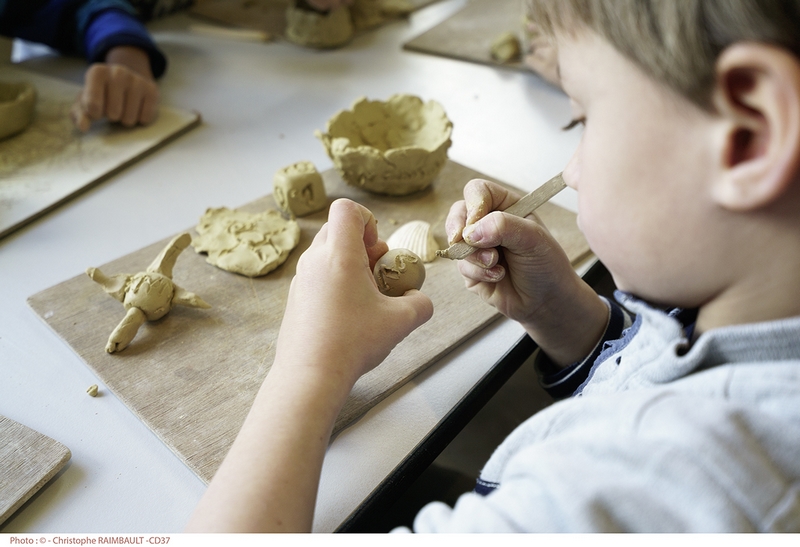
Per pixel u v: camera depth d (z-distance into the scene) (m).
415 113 1.11
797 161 0.35
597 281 0.90
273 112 1.31
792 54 0.35
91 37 1.39
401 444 0.64
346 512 0.57
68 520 0.56
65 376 0.72
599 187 0.45
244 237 0.91
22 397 0.69
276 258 0.87
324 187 1.01
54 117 1.23
